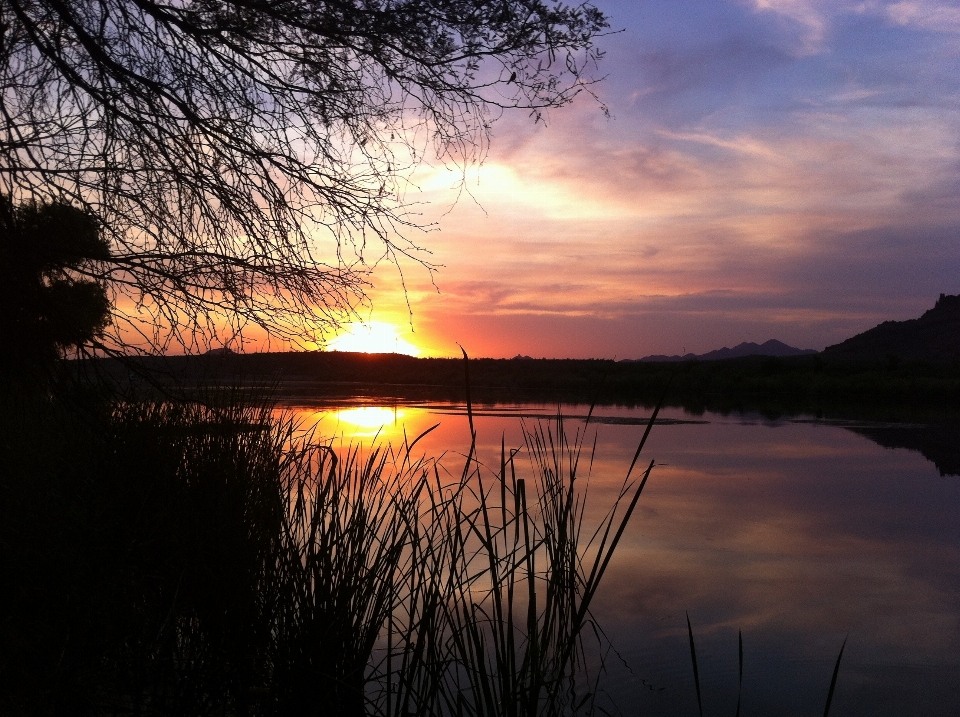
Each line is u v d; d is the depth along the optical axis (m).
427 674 2.53
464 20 3.51
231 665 2.75
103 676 2.62
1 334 3.24
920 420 19.80
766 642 4.44
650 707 3.52
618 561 6.13
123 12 3.50
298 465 3.49
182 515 3.07
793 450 13.15
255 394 4.31
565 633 2.72
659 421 18.19
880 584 5.64
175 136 3.37
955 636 4.63
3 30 3.22
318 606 2.79
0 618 2.34
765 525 7.47
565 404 24.22
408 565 3.08
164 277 3.26
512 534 5.37
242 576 2.95
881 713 3.59
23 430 3.27
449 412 18.84
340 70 3.68
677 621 4.76
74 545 2.73
